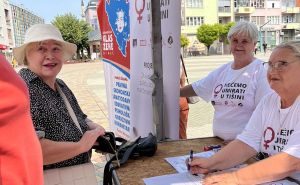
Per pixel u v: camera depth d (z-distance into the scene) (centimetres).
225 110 257
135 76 331
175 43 261
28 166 94
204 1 5097
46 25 222
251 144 185
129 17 338
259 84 241
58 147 191
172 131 277
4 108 89
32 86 199
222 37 4862
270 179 156
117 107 402
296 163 153
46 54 211
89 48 5619
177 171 187
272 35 4941
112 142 212
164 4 269
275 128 176
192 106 859
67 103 221
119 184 172
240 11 5159
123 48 367
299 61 163
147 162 204
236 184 159
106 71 430
